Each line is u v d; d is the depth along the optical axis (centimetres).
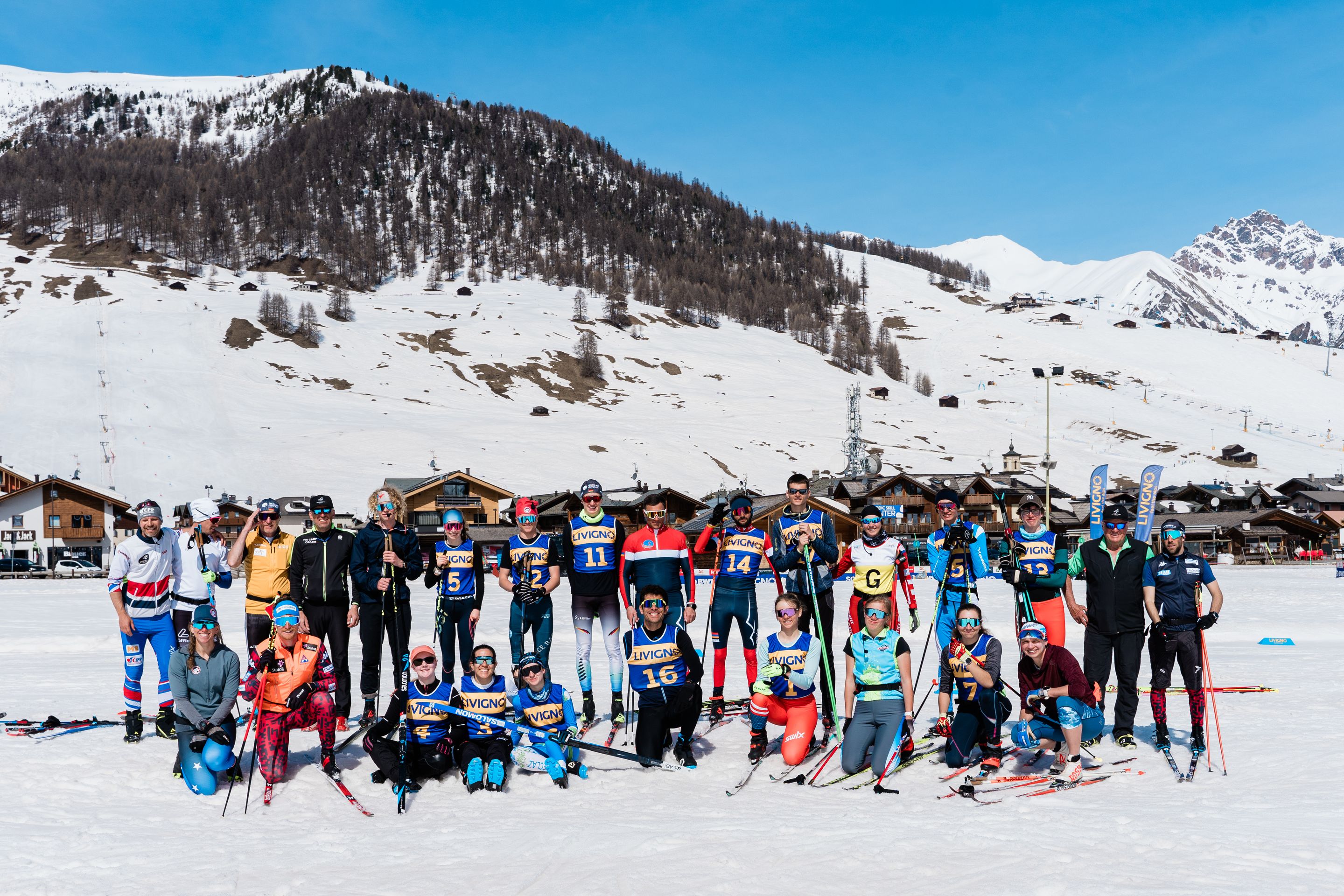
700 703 891
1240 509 10100
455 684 854
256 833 672
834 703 940
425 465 10662
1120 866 565
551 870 579
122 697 1282
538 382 15700
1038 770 840
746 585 1041
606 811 725
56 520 7875
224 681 798
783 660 866
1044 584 995
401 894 541
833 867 574
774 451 12750
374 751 810
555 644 1931
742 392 16500
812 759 891
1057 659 796
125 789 792
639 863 588
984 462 13062
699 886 545
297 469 10238
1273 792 746
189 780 783
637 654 882
